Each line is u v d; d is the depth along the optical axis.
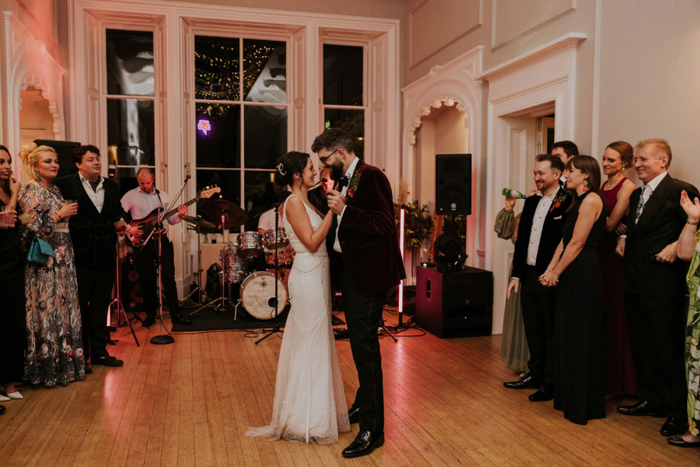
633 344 3.36
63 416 3.35
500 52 5.37
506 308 4.34
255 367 4.39
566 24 4.44
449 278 5.27
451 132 7.26
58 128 6.54
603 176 4.03
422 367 4.38
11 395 3.65
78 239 4.21
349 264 2.84
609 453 2.85
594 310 3.25
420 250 7.60
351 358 4.66
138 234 5.13
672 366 3.10
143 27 7.39
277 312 5.76
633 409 3.40
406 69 7.62
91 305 4.39
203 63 7.66
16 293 3.60
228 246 6.46
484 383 4.00
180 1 7.09
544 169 3.70
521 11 5.00
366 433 2.89
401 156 7.69
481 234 5.80
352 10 7.55
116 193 4.48
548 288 3.64
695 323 2.72
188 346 5.04
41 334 3.83
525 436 3.08
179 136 7.16
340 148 2.89
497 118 5.41
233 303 6.69
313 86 7.50
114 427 3.19
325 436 2.98
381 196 2.80
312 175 3.01
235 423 3.27
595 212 3.22
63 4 6.78
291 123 7.88
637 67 3.72
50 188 3.94
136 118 7.51
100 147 7.37
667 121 3.49
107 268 4.39
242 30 7.60
